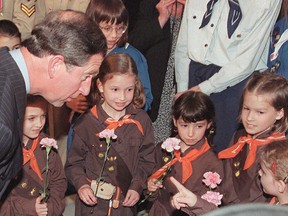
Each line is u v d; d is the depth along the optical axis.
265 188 1.91
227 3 2.69
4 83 1.47
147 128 2.43
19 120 1.53
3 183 1.61
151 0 3.09
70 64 1.54
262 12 2.57
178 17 3.12
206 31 2.74
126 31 2.77
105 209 2.38
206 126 2.32
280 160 1.84
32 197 2.21
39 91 1.59
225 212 0.67
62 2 3.28
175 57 2.92
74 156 2.41
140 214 2.97
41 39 1.52
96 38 1.56
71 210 3.04
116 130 2.36
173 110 2.36
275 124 2.20
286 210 0.68
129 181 2.38
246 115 2.19
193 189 2.29
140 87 2.43
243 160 2.19
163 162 2.37
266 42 2.67
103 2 2.66
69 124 3.18
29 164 2.20
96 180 2.34
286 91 2.17
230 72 2.65
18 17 3.29
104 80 2.32
